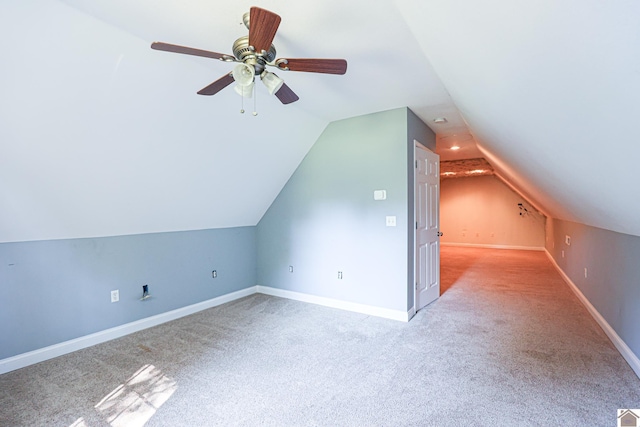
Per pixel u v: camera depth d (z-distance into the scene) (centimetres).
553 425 164
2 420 173
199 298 366
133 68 204
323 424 168
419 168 351
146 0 160
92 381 213
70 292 262
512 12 103
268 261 434
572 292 422
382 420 171
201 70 233
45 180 218
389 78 250
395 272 325
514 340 270
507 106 189
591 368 221
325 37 193
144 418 174
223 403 187
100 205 261
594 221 304
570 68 108
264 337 283
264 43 151
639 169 136
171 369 228
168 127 251
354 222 353
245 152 327
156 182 282
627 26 74
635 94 94
